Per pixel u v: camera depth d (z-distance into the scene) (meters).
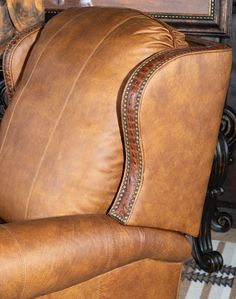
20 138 2.59
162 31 2.45
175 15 3.35
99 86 2.41
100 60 2.45
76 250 2.16
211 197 3.36
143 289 2.46
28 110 2.60
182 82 2.30
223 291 3.34
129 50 2.40
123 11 2.59
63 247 2.14
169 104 2.29
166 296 2.55
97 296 2.33
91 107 2.41
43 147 2.48
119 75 2.39
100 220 2.30
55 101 2.51
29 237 2.12
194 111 2.36
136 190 2.32
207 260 3.41
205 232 3.43
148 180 2.33
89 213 2.38
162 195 2.38
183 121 2.34
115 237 2.27
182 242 2.51
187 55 2.30
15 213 2.53
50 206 2.41
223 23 3.33
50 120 2.50
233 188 4.05
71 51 2.55
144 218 2.35
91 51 2.49
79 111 2.43
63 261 2.13
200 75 2.35
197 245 3.45
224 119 3.33
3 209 2.61
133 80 2.25
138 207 2.33
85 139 2.39
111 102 2.38
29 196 2.47
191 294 3.30
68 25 2.66
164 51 2.33
